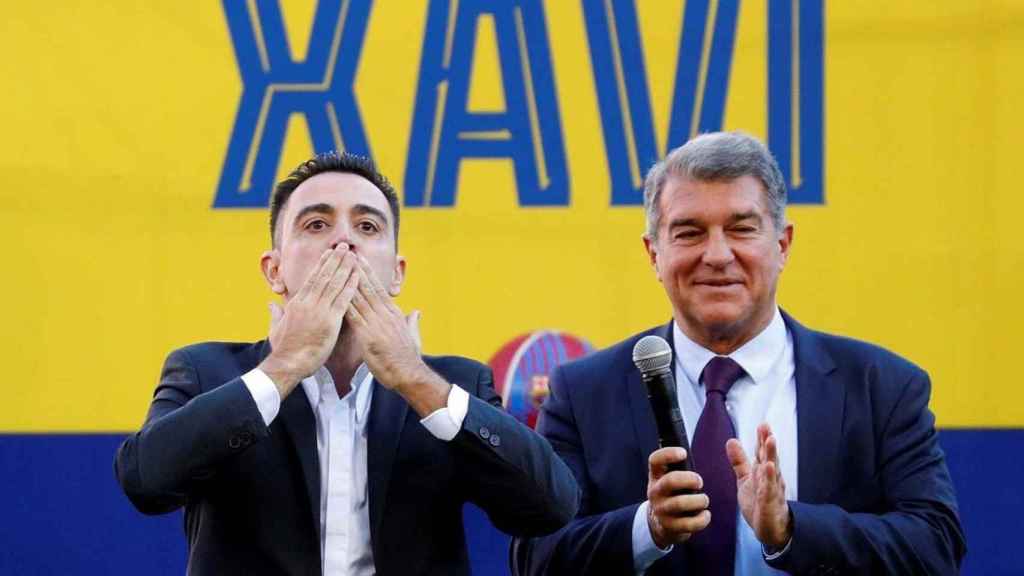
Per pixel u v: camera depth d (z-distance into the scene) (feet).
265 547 35.73
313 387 36.96
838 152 48.21
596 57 48.60
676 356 39.81
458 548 37.06
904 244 47.96
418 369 36.04
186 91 48.49
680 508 34.63
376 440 36.52
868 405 38.52
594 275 48.01
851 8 48.47
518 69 48.57
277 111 48.65
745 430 38.88
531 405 47.70
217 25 48.62
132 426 48.29
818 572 35.99
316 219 37.60
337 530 36.11
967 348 47.78
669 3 48.52
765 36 48.37
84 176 48.32
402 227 48.06
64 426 48.21
